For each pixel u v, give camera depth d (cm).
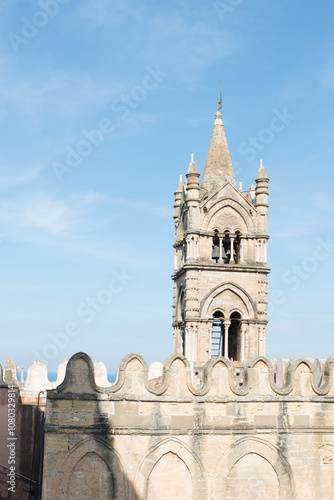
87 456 4028
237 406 4269
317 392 4412
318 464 4366
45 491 3962
